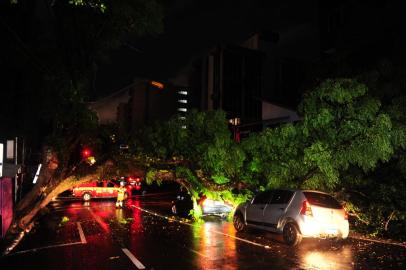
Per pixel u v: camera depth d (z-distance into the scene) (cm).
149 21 1479
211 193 1698
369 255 980
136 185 4306
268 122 2783
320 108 1390
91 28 1467
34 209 1418
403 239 1243
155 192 4659
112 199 3466
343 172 1491
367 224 1409
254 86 5472
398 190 1373
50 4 1370
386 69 1505
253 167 1564
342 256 966
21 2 1530
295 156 1463
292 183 1461
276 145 1488
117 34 1509
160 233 1366
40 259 928
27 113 1809
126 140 1577
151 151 1608
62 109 1382
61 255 977
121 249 1057
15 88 1722
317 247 1096
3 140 1697
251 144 1534
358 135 1344
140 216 1997
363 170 1481
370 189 1474
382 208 1365
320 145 1326
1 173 1177
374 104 1330
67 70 1437
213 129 1598
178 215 2033
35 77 1672
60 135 1421
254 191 1680
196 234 1336
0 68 1636
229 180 1670
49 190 1442
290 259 927
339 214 1116
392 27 1952
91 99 1506
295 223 1093
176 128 1609
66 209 2442
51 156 1433
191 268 834
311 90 1573
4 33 1450
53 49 1465
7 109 1727
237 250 1039
